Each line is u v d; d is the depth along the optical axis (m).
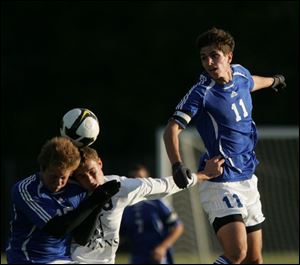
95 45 115.69
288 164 56.31
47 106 114.81
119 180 26.23
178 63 115.88
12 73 115.19
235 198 29.92
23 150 114.25
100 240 25.94
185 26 116.25
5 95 114.81
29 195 24.48
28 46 115.81
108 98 114.88
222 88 29.62
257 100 112.38
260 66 112.50
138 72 115.56
